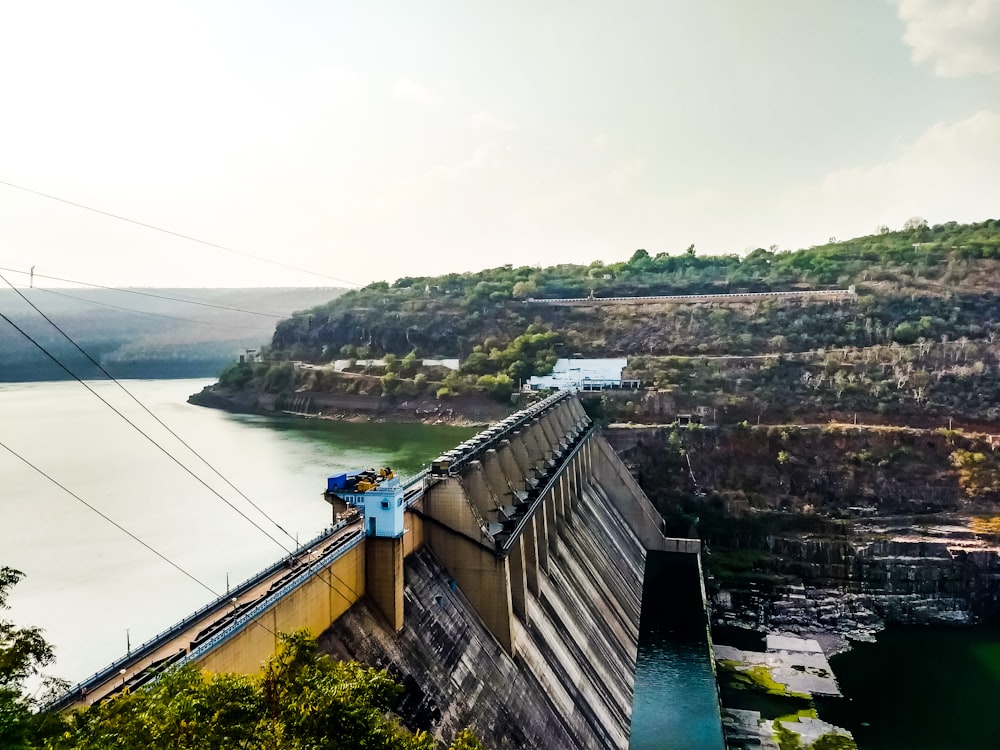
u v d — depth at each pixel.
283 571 48.34
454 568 65.19
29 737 21.95
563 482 105.00
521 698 61.53
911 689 98.00
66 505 127.50
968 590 125.25
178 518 121.94
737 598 123.06
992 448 152.50
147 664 35.47
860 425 163.88
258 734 24.12
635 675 96.06
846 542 133.38
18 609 85.88
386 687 27.73
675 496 156.50
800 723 87.81
